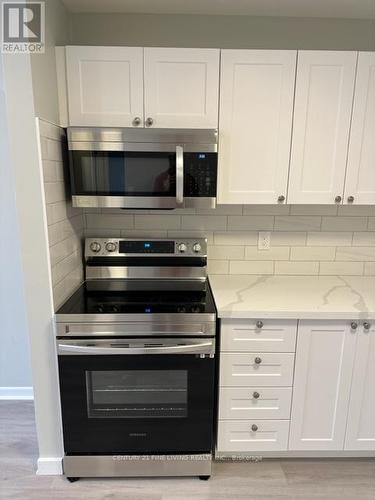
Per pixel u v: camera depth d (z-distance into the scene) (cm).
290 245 220
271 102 174
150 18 192
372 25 195
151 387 167
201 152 169
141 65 168
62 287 173
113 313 158
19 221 151
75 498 166
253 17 193
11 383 245
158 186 172
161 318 158
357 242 220
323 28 195
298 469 183
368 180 184
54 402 171
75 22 191
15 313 234
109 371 162
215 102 174
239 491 170
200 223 215
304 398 176
